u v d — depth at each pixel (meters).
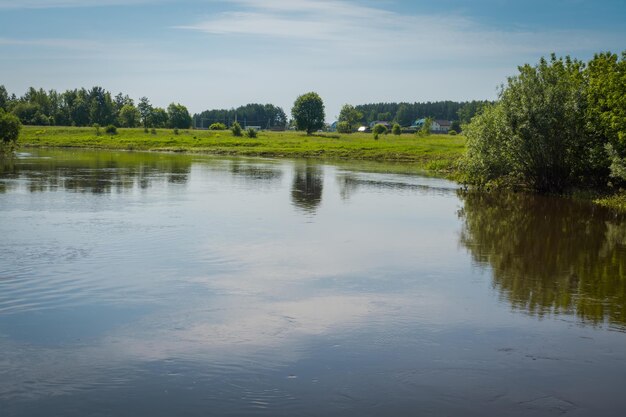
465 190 44.47
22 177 45.41
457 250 22.44
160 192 37.84
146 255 20.28
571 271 19.39
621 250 22.81
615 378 11.25
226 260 19.91
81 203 31.95
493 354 12.30
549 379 11.16
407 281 17.89
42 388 10.47
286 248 21.98
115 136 124.44
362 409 9.91
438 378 11.12
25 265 18.56
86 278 17.33
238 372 11.22
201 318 14.17
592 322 14.38
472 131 47.56
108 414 9.61
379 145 99.06
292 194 38.53
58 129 138.62
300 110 149.00
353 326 13.83
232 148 97.31
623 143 38.38
